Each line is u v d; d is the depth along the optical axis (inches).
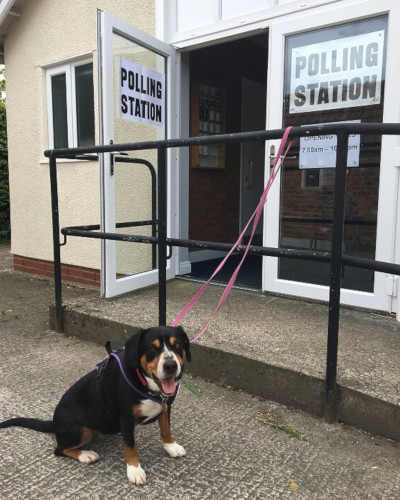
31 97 243.3
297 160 163.9
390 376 106.4
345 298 156.6
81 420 87.8
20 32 241.1
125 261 181.9
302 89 163.0
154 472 87.9
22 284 239.0
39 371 131.7
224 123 265.9
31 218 254.8
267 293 176.2
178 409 110.2
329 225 160.9
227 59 264.2
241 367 118.0
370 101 149.6
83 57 218.7
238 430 101.4
